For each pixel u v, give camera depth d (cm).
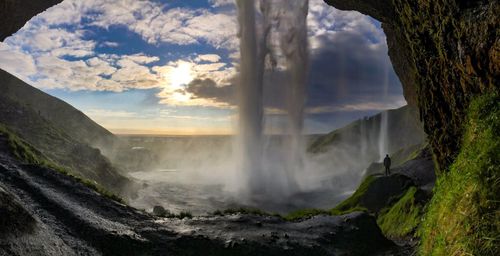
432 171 3375
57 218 1562
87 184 2233
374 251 1828
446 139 1155
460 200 611
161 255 1463
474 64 900
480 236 510
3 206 1185
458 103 1038
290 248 1638
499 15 821
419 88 1422
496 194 531
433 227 712
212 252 1541
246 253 1550
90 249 1371
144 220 1850
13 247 1084
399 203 2730
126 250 1443
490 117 708
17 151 2656
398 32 2072
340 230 1959
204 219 1975
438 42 1148
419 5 1277
